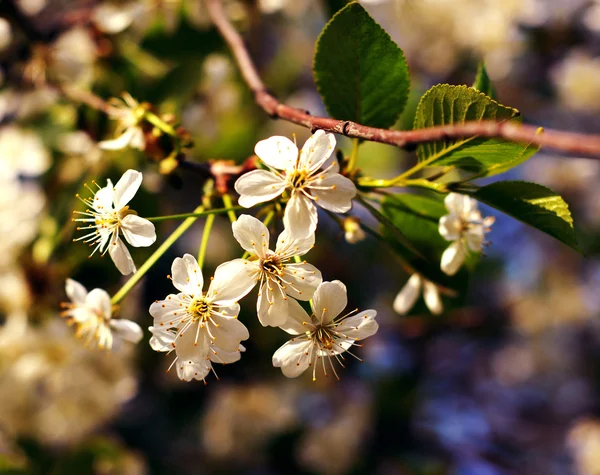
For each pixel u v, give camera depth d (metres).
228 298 0.39
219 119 0.62
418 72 0.75
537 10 0.73
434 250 0.43
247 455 0.64
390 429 0.70
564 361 0.86
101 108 0.49
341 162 0.41
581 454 0.80
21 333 0.50
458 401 0.84
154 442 0.65
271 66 0.74
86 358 0.51
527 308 0.83
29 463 0.52
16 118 0.55
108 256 0.51
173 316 0.39
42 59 0.52
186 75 0.53
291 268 0.39
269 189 0.39
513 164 0.40
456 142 0.39
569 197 0.79
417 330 0.75
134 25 0.54
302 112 0.40
